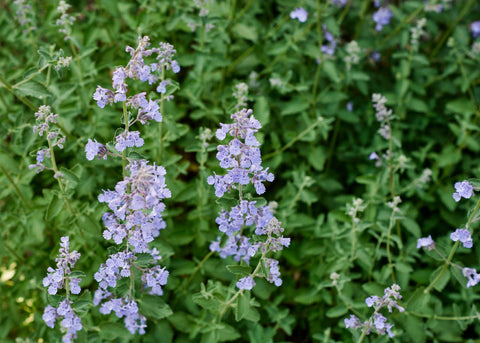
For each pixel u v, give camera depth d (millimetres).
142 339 721
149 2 884
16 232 776
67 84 752
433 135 969
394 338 703
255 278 751
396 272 770
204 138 718
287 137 840
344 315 782
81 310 626
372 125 944
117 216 573
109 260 588
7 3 902
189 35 921
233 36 929
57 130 627
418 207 889
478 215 633
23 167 754
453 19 1022
